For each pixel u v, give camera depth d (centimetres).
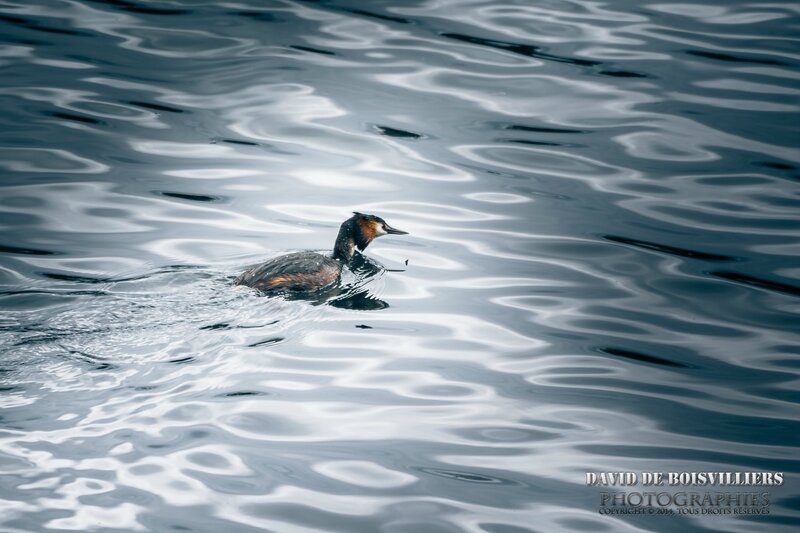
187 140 1992
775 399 1305
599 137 2048
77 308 1411
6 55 2272
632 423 1251
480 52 2397
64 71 2222
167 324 1387
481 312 1495
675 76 2286
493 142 2027
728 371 1366
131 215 1730
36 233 1658
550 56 2380
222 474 1112
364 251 1672
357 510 1073
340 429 1207
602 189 1873
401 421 1230
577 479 1146
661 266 1636
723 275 1612
